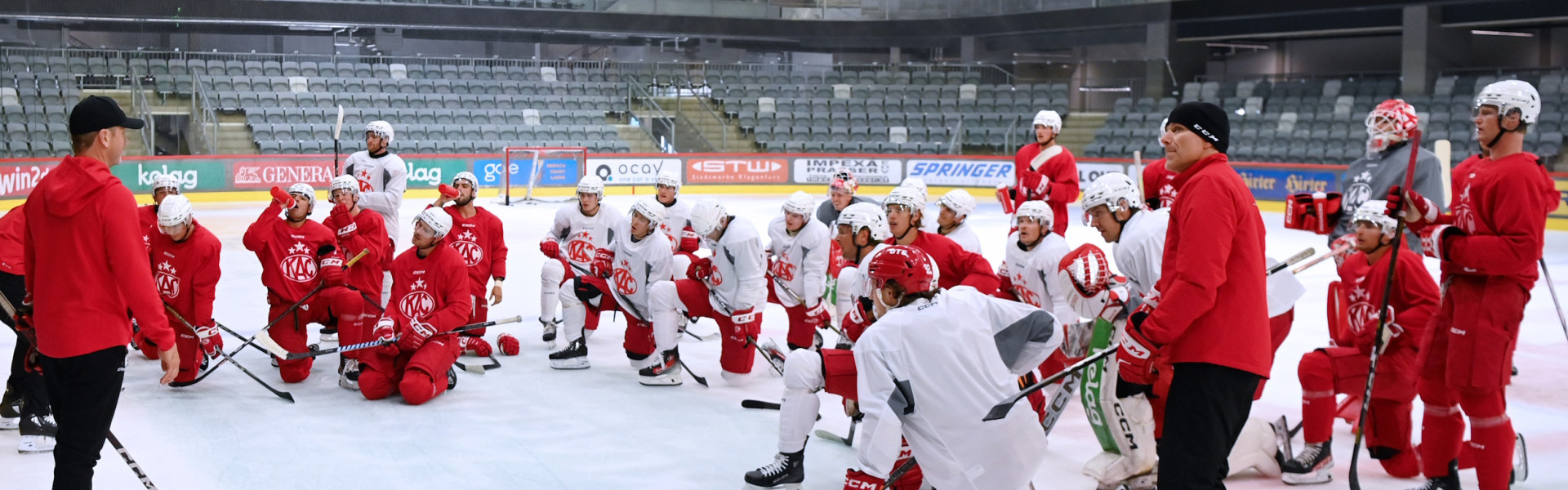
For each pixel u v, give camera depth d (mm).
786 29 30203
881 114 28406
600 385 6816
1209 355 3533
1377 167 5766
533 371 7188
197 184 21547
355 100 25938
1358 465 5133
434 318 6266
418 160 23516
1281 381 6930
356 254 7285
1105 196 4570
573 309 7219
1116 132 26500
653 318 6773
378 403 6320
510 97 27156
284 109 24859
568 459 5281
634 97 28312
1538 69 24953
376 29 29219
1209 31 28406
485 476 5016
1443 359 4395
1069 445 5488
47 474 4934
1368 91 26109
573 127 26547
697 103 28609
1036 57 31234
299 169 22594
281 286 6703
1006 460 3805
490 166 24219
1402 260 4723
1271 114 25469
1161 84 27984
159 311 3938
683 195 25203
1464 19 25594
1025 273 6023
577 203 8156
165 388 6551
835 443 5504
